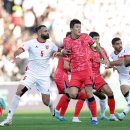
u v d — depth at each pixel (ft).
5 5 221.05
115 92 176.14
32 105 174.19
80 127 83.61
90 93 90.68
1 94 169.27
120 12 222.48
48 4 223.10
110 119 108.68
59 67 111.45
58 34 218.18
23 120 112.88
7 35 214.28
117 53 113.60
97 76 107.24
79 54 90.02
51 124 94.73
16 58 92.68
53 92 175.52
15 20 218.79
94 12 221.87
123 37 216.74
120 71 108.17
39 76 96.78
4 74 199.11
